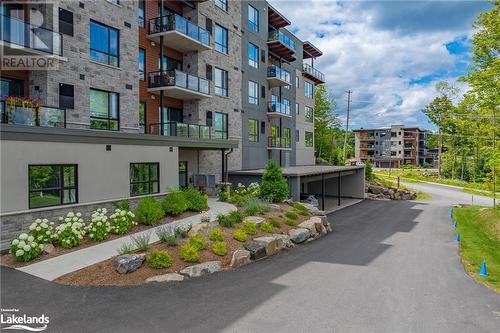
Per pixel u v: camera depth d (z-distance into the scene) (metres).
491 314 7.18
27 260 8.92
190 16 22.20
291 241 13.63
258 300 7.51
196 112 22.28
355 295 8.05
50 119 11.95
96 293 7.44
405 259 11.91
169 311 6.75
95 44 15.70
